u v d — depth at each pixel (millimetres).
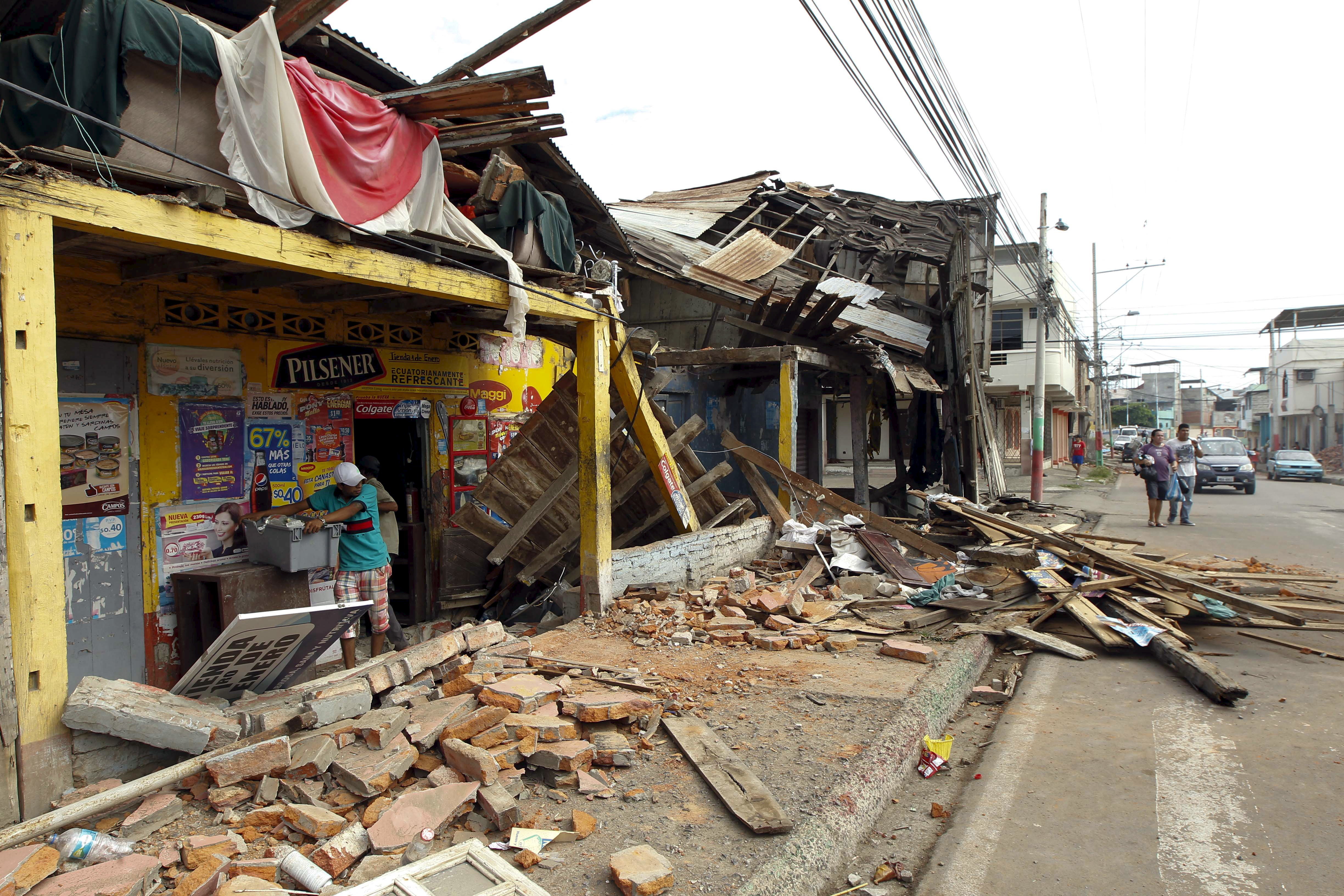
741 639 6199
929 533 11055
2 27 4340
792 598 7199
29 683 3137
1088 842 3512
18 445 3053
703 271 11391
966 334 13773
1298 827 3578
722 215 13969
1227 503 19234
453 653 4766
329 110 4441
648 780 3768
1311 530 13766
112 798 3121
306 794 3322
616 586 6980
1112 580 7609
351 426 6887
